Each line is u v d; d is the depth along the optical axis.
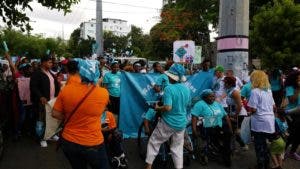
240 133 8.46
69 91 4.69
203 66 10.32
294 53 21.84
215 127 7.79
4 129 9.83
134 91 9.80
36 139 9.55
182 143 6.93
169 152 7.52
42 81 8.91
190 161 8.05
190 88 9.67
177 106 6.69
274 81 11.70
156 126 6.89
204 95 7.83
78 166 4.88
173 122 6.70
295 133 8.40
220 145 7.86
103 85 10.26
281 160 7.49
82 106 4.65
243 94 8.73
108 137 7.18
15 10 11.71
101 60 12.25
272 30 22.50
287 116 8.70
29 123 9.89
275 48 22.52
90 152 4.71
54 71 11.90
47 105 5.62
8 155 8.24
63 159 8.04
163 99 6.73
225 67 10.82
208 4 42.25
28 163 7.74
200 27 45.47
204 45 46.62
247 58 10.84
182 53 15.60
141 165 7.74
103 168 4.87
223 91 9.11
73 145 4.69
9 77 10.88
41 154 8.36
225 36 10.82
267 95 7.21
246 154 8.80
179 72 6.72
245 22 10.74
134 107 9.82
